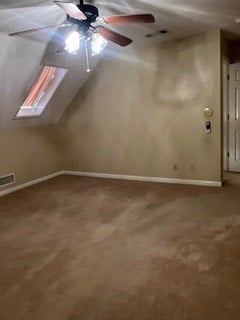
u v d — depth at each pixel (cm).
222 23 439
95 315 216
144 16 266
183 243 318
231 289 238
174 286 245
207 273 261
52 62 477
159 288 244
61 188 557
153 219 388
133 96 580
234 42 578
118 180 604
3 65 408
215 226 357
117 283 253
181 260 284
